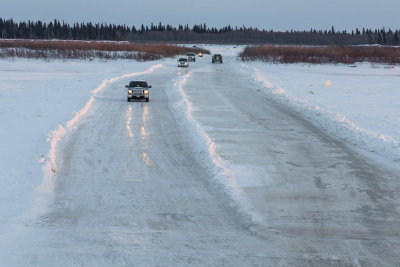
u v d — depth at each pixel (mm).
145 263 13875
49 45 166875
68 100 54906
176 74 106312
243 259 14367
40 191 21562
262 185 23203
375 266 13977
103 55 158375
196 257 14461
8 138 32688
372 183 24062
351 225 17844
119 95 64438
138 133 36781
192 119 42312
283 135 36969
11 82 77125
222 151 30344
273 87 73625
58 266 13562
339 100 59281
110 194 21562
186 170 26047
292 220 18266
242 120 43750
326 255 14797
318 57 167125
